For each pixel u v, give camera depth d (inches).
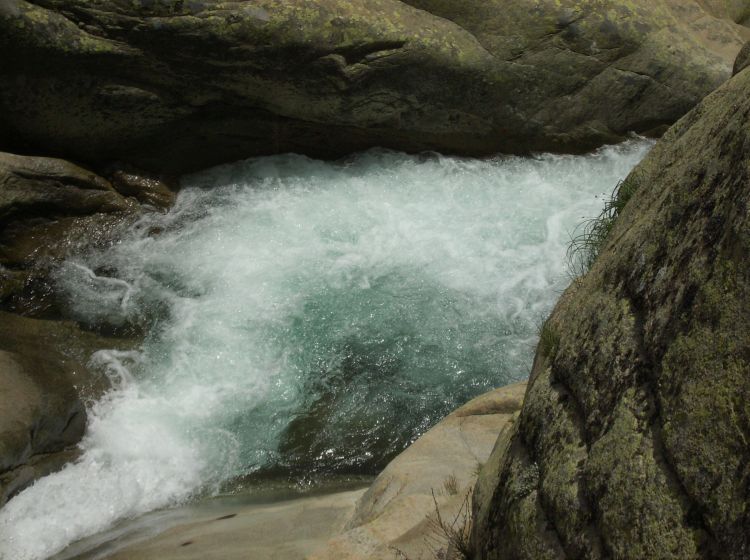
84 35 270.1
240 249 289.9
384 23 290.4
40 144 297.0
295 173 317.1
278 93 294.8
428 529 134.4
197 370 252.8
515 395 191.0
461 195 311.4
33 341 254.4
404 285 274.4
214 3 273.3
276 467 224.7
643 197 122.3
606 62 314.8
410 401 241.1
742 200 79.8
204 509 205.2
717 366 74.1
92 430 233.3
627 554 75.0
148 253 291.6
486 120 316.8
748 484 66.6
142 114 293.1
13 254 280.2
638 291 92.4
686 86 323.6
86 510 210.4
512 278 276.2
